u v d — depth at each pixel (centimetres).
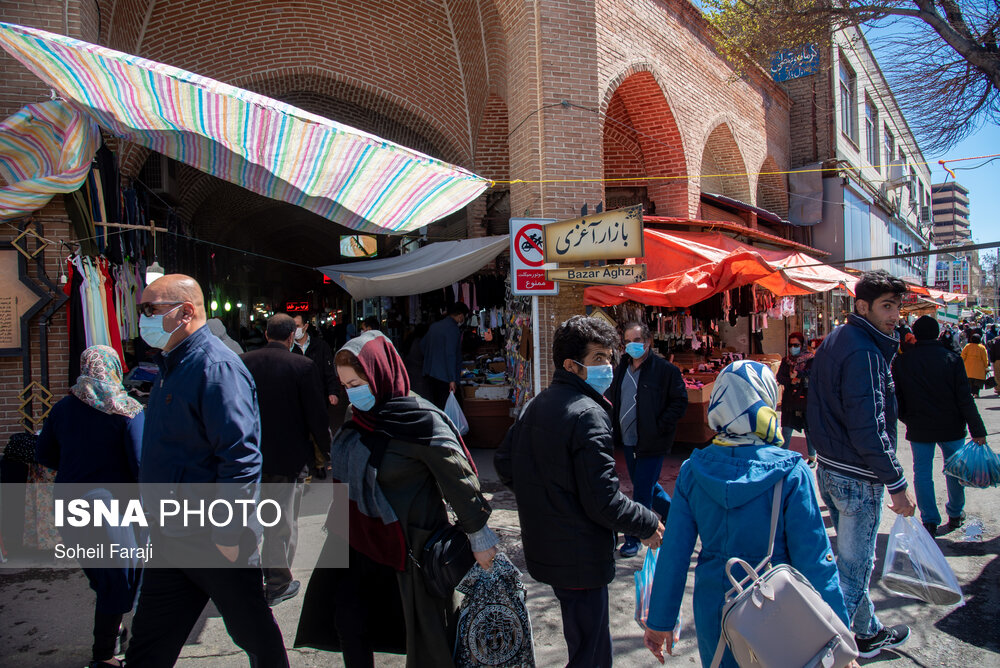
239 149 442
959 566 409
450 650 235
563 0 754
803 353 659
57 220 507
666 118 998
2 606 365
